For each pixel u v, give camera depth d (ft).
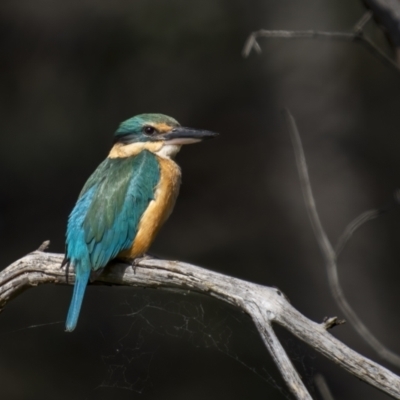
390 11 20.98
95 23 50.49
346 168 49.32
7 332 44.60
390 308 47.03
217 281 18.62
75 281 21.70
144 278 20.79
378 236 48.24
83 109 50.06
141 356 43.21
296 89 50.37
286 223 49.26
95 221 22.53
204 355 43.34
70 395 42.83
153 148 25.34
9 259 47.37
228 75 50.49
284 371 16.53
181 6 50.44
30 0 50.39
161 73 50.39
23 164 48.93
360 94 50.08
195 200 50.11
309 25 49.98
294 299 47.65
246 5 50.55
